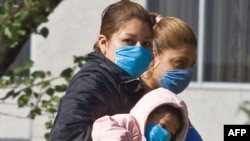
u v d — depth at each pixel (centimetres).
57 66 2108
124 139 641
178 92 802
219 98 2114
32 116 1336
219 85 2117
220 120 2105
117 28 709
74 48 2108
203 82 2106
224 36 2117
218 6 2103
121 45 709
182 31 791
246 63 2119
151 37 717
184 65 794
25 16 1229
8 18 1228
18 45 1264
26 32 1260
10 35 1218
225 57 2122
